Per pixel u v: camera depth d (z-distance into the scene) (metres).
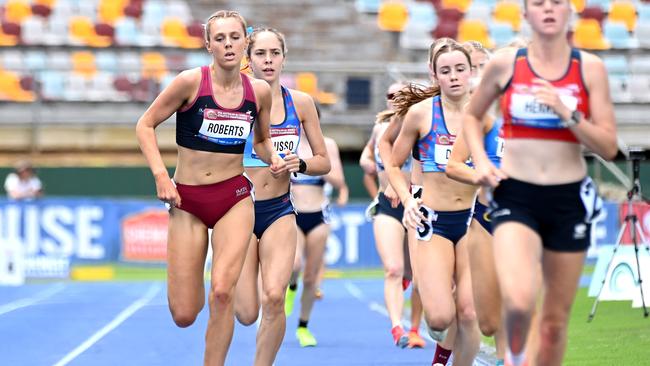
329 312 43.97
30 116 73.75
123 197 74.00
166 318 41.53
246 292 23.55
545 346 16.97
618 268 38.19
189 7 86.00
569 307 16.78
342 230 68.00
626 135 72.31
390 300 30.16
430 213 22.36
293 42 84.62
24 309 45.66
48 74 76.81
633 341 31.38
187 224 20.73
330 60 84.06
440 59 22.47
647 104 73.25
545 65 16.11
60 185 73.88
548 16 15.70
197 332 36.47
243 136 20.69
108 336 35.34
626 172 71.00
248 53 24.88
